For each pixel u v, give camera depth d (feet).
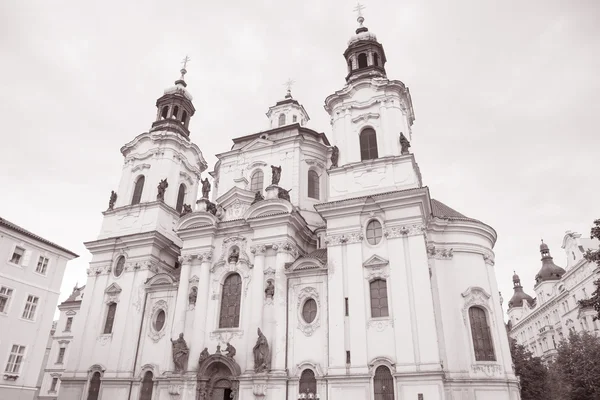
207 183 156.46
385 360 107.24
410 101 152.76
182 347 128.67
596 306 118.32
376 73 153.89
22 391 148.87
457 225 133.80
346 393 107.34
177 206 176.45
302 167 161.38
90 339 147.54
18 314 152.35
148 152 177.37
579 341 187.62
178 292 139.03
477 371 115.55
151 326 141.69
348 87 149.07
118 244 159.74
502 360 119.03
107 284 155.43
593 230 115.14
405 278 113.60
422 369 103.09
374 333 111.45
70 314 245.45
